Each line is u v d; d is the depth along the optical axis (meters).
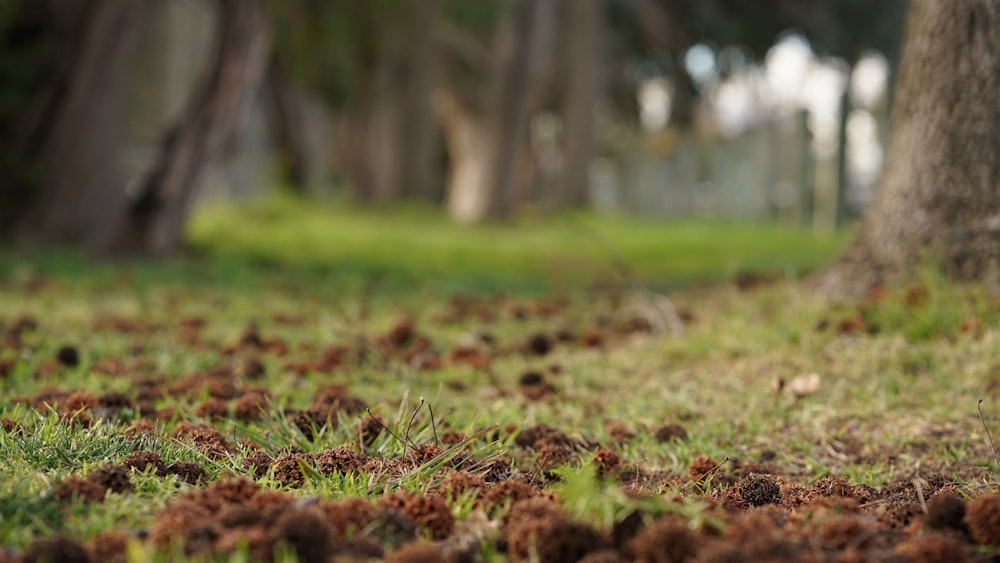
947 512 2.36
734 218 9.54
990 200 3.10
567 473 2.46
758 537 2.11
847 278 3.23
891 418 2.81
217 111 4.90
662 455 2.74
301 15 6.77
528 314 3.63
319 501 2.40
